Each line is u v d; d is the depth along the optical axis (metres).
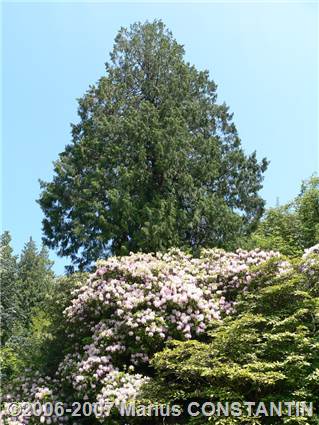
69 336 12.59
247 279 11.31
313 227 19.09
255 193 21.44
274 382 8.16
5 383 15.49
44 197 20.03
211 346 8.78
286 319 8.87
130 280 11.91
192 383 9.42
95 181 18.86
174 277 11.64
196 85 22.89
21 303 27.06
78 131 21.58
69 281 14.91
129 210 18.14
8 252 25.56
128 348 10.77
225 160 21.11
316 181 21.03
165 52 22.56
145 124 19.92
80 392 10.52
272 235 19.70
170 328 10.77
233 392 8.30
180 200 19.66
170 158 18.97
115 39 23.06
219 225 19.05
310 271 10.37
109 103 21.61
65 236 19.72
